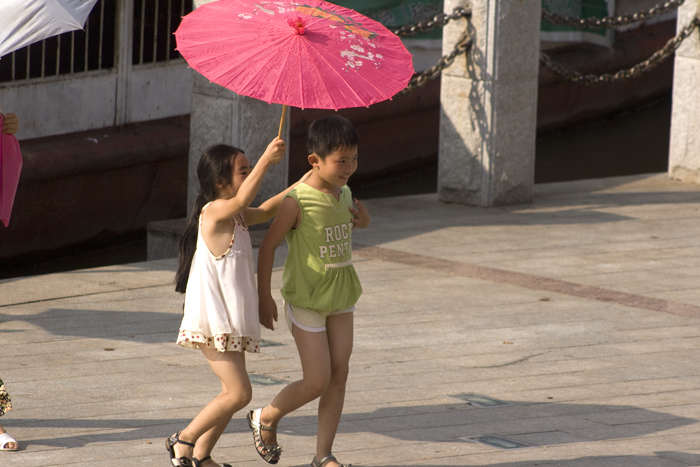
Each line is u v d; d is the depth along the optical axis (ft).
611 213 142.00
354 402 68.49
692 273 110.32
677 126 166.71
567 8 232.73
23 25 64.54
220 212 50.44
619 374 76.33
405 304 95.96
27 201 139.13
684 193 157.07
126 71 154.20
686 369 77.92
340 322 54.39
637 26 260.83
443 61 142.20
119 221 157.89
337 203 53.11
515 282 105.19
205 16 49.29
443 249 119.24
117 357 77.51
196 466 52.26
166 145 159.94
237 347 51.01
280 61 46.11
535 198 152.76
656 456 58.54
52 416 63.46
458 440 61.11
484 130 143.64
